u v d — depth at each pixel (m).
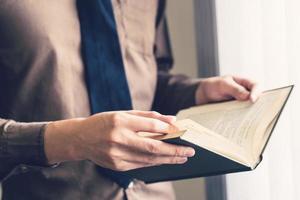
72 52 0.78
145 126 0.58
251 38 1.04
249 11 1.04
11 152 0.67
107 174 0.79
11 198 0.80
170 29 1.28
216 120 0.77
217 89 0.90
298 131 0.98
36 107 0.76
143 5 0.94
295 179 0.99
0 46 0.76
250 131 0.68
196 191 1.27
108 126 0.59
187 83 1.00
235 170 0.63
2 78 0.77
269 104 0.75
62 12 0.78
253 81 0.88
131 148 0.59
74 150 0.63
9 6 0.75
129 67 0.89
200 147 0.56
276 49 1.01
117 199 0.80
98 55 0.79
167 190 0.93
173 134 0.57
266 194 1.03
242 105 0.81
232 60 1.06
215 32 1.08
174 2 1.27
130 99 0.80
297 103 0.98
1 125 0.69
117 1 0.88
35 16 0.76
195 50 1.26
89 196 0.78
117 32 0.81
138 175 0.72
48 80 0.76
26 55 0.75
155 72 0.96
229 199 1.08
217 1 1.07
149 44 0.94
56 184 0.77
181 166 0.64
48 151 0.65
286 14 0.99
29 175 0.78
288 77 1.00
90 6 0.80
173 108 1.01
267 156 1.02
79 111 0.78
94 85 0.79
